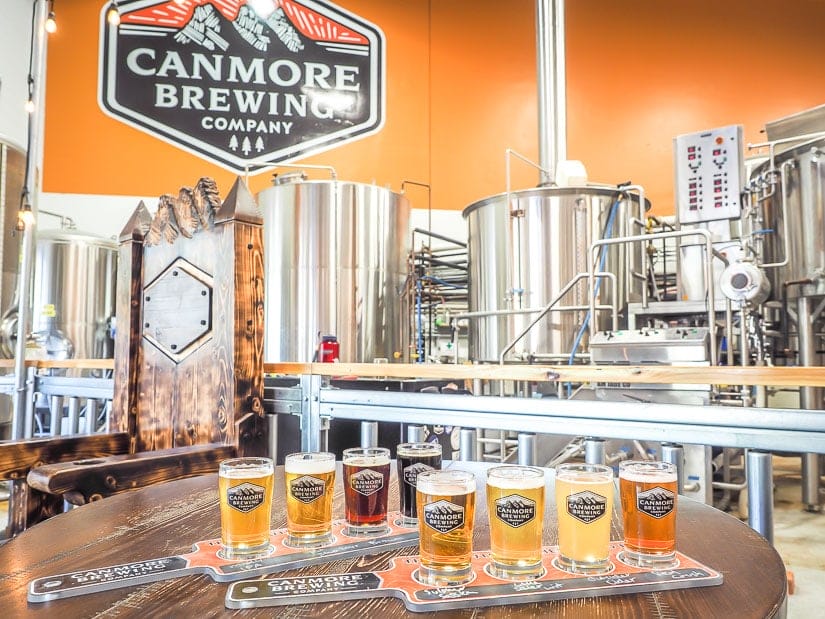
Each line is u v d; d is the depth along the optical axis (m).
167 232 1.83
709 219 3.84
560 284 4.36
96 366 2.49
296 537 0.75
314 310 4.84
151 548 0.75
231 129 6.62
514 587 0.60
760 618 0.53
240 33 6.71
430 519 0.63
